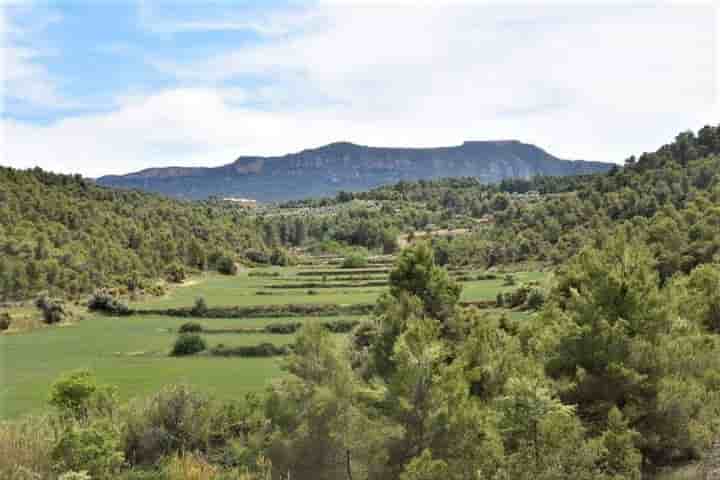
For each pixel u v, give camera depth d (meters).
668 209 68.00
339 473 15.11
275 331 68.38
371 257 166.00
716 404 19.33
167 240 138.12
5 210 109.50
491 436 14.30
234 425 22.31
